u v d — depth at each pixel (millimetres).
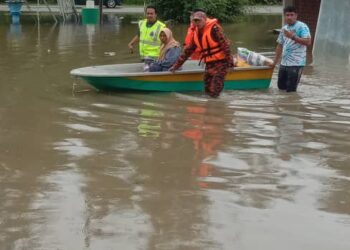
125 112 8539
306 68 13266
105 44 17953
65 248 4266
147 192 5355
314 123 7965
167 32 10445
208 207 5012
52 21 27172
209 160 6289
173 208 4988
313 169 6000
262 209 4965
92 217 4805
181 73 9844
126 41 18844
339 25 15289
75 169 6008
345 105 9180
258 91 10344
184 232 4523
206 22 9492
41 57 14727
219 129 7586
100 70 10352
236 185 5531
